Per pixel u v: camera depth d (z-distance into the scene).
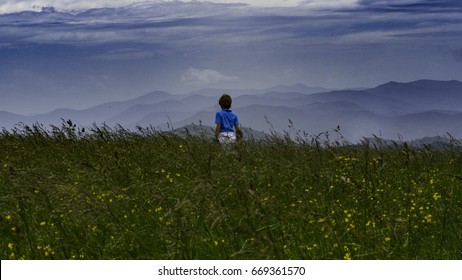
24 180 8.65
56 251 7.48
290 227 8.07
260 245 6.99
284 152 13.91
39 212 8.73
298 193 10.05
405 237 7.62
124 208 9.04
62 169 13.30
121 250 7.41
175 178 10.92
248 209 7.64
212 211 7.52
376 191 9.95
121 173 11.30
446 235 8.21
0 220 7.60
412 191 10.20
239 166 9.75
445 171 13.88
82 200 8.05
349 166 11.45
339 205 9.41
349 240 7.69
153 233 7.95
